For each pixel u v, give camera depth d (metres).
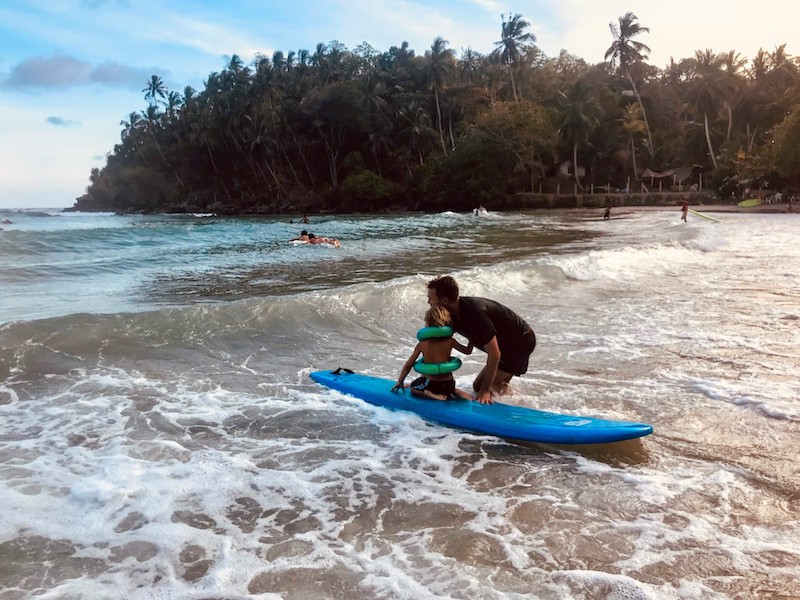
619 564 2.90
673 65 87.81
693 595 2.64
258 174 86.94
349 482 3.82
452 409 4.93
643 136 70.56
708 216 35.19
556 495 3.64
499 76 78.94
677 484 3.77
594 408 5.13
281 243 22.59
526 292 10.59
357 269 14.52
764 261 14.70
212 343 6.98
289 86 86.31
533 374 6.07
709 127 66.12
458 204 67.19
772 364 6.34
